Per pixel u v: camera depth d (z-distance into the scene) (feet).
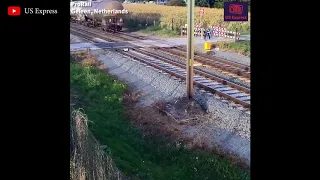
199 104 33.24
